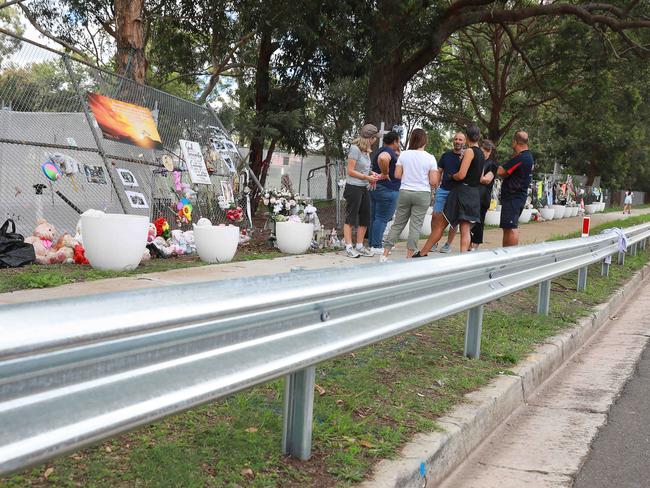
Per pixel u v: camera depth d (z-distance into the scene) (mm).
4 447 1536
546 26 28953
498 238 15578
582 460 3818
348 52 19766
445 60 34062
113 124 9766
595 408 4785
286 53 21000
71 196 9633
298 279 2678
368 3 16453
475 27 30828
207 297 2133
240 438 3131
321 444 3221
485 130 43094
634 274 11531
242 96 29938
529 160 10023
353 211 10148
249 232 12281
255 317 2451
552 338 6168
